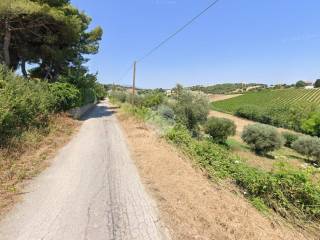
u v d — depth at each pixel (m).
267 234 5.00
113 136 14.48
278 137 23.80
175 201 6.01
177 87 24.50
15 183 6.48
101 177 7.44
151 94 32.78
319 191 6.30
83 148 11.05
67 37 22.27
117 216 5.20
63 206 5.50
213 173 8.23
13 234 4.38
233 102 86.00
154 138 13.67
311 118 44.47
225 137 23.73
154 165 8.80
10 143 8.98
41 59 24.94
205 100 23.75
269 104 77.25
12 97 10.97
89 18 27.69
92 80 29.81
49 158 9.12
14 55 24.11
